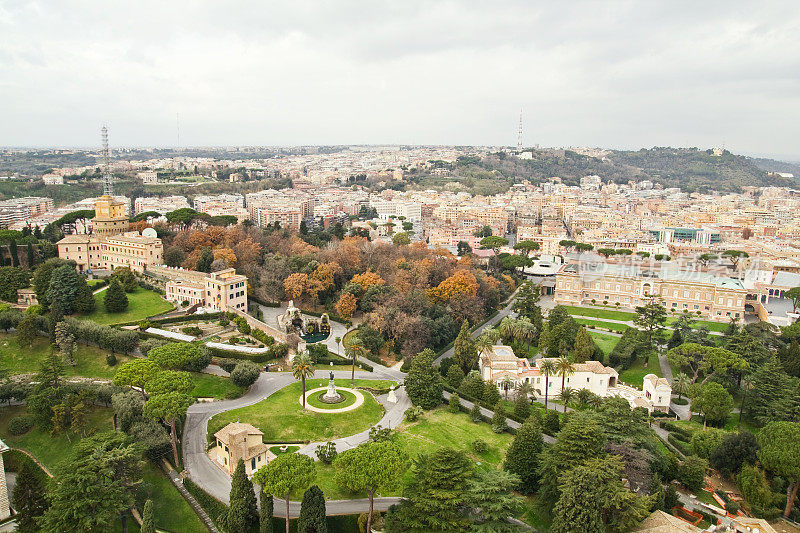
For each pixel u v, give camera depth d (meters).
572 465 112.56
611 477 106.94
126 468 111.69
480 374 187.62
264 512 104.00
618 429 127.19
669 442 153.88
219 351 184.38
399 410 162.62
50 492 101.62
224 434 129.00
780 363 182.12
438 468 105.88
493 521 100.38
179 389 139.50
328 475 125.50
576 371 181.00
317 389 172.12
